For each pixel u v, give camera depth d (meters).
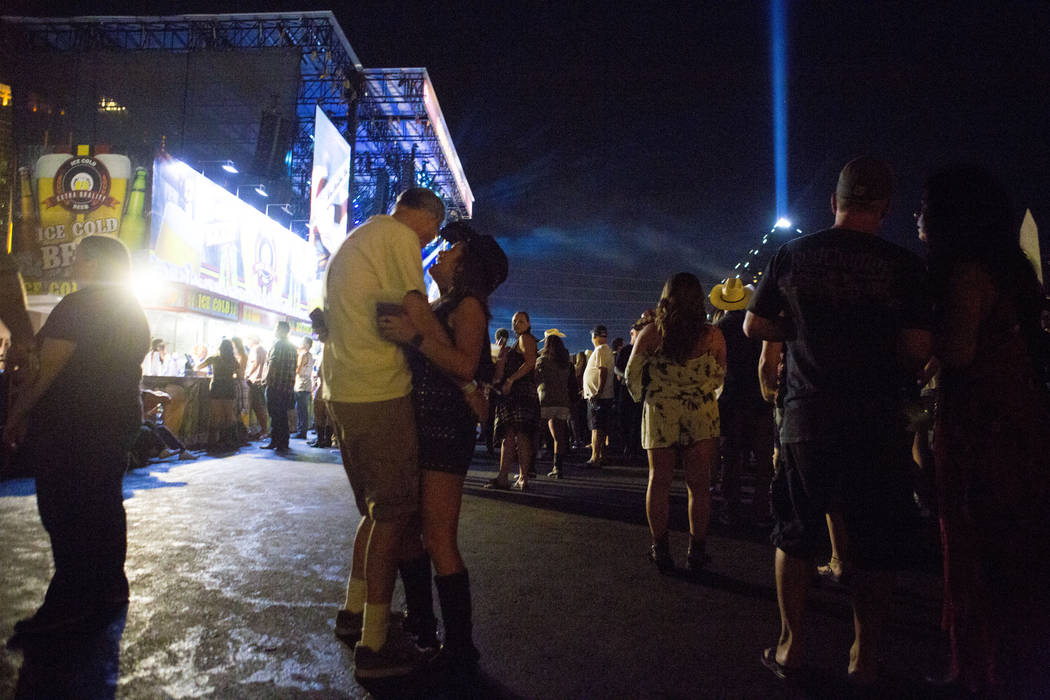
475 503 6.30
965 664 2.20
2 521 4.71
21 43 23.41
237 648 2.70
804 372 2.50
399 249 2.54
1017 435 2.15
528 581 3.81
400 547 2.57
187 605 3.16
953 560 2.25
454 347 2.54
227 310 18.22
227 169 21.94
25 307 2.89
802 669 2.60
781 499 2.66
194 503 5.70
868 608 2.51
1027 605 2.08
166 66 23.28
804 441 2.46
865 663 2.52
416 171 32.44
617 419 12.85
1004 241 2.24
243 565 3.86
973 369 2.22
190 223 16.41
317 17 23.47
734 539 5.14
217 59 23.30
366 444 2.53
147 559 3.91
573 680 2.54
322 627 2.96
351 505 5.86
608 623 3.17
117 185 15.09
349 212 28.41
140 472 7.63
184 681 2.39
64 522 2.88
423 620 2.85
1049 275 4.67
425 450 2.62
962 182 2.28
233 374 11.02
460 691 2.42
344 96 25.78
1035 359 2.23
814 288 2.46
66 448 2.88
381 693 2.37
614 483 8.35
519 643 2.88
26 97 21.97
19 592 3.24
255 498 6.06
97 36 23.97
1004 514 2.12
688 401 4.11
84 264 3.05
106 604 3.05
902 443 2.41
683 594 3.67
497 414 7.43
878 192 2.50
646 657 2.78
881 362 2.40
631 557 4.47
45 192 15.21
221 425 10.85
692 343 4.08
